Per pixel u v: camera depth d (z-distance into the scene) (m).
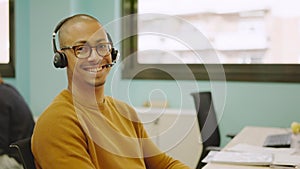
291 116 3.27
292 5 3.28
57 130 1.16
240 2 3.39
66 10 3.48
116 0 3.56
